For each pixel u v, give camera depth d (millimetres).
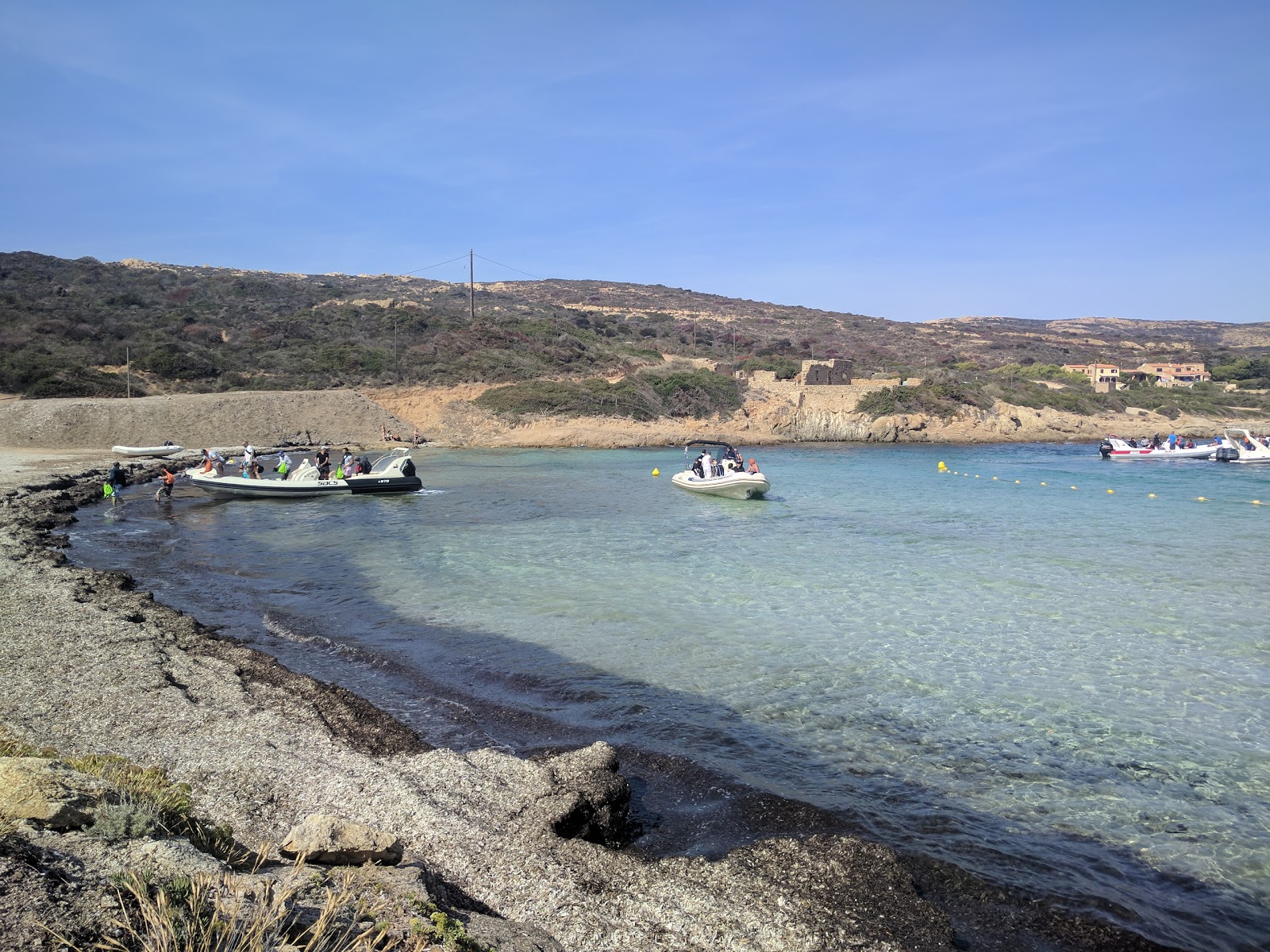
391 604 15273
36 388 55094
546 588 16500
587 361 74375
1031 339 141375
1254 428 70500
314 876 5047
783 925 5574
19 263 96938
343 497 30797
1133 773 8508
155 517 26000
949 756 8883
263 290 102500
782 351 104000
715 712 10125
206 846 5371
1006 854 6961
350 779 7438
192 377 63594
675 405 65000
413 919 4566
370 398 62219
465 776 7566
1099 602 15305
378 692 10719
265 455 47562
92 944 3557
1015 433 64750
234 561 19125
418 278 154375
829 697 10602
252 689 10211
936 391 67000
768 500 30328
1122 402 74875
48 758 6766
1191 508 28234
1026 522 24922
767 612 14672
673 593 16094
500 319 90812
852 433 63750
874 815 7605
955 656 12234
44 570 16328
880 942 5469
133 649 11352
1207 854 7016
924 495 31859
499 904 5711
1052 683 11094
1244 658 12094
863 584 16828
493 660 12047
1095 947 5758
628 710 10156
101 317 73250
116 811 4953
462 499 30312
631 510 27438
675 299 153750
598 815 7102
